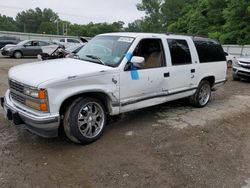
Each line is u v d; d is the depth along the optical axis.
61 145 4.43
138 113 6.20
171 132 5.14
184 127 5.43
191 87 6.31
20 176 3.54
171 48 5.72
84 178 3.55
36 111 3.96
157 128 5.30
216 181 3.61
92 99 4.42
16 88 4.27
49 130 4.01
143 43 5.17
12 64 15.52
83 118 4.37
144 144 4.58
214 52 7.00
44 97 3.84
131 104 4.99
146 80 5.13
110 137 4.79
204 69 6.59
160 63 5.48
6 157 3.98
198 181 3.59
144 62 5.11
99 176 3.61
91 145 4.47
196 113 6.41
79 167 3.80
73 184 3.42
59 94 3.96
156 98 5.45
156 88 5.39
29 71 4.35
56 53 8.39
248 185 3.56
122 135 4.90
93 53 5.20
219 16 43.88
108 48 5.15
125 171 3.74
